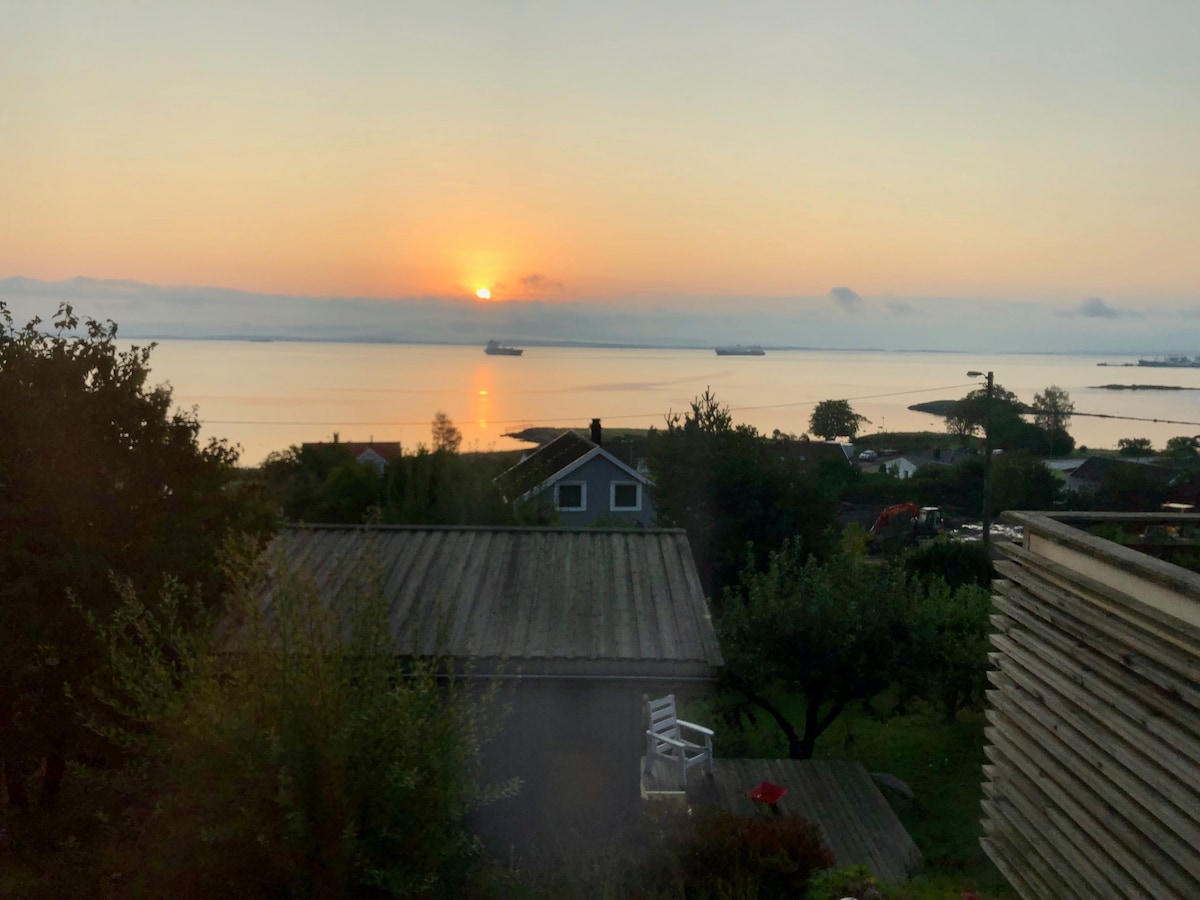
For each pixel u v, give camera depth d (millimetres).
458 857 5883
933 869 8797
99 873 5953
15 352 6887
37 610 6293
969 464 45469
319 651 5145
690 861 6305
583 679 8062
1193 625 3418
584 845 7023
